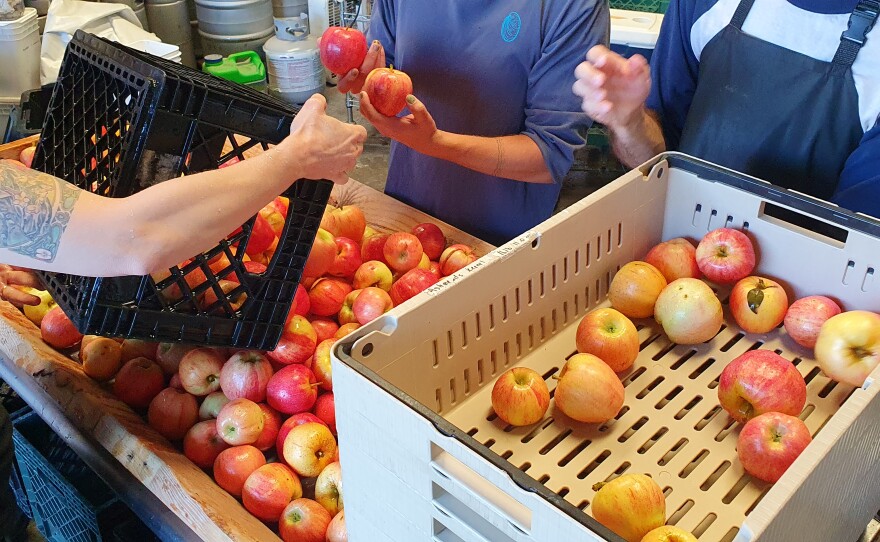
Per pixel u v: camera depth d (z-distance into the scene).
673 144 1.71
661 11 3.46
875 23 1.32
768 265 1.32
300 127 1.11
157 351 1.36
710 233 1.32
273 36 4.35
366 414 0.86
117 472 1.28
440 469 0.79
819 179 1.48
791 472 0.75
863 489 0.97
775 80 1.45
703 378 1.20
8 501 1.46
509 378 1.10
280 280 1.23
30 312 1.51
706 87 1.54
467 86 1.72
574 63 1.60
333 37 1.64
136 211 0.96
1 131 3.29
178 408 1.28
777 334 1.27
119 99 1.11
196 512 1.14
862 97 1.38
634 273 1.29
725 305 1.34
